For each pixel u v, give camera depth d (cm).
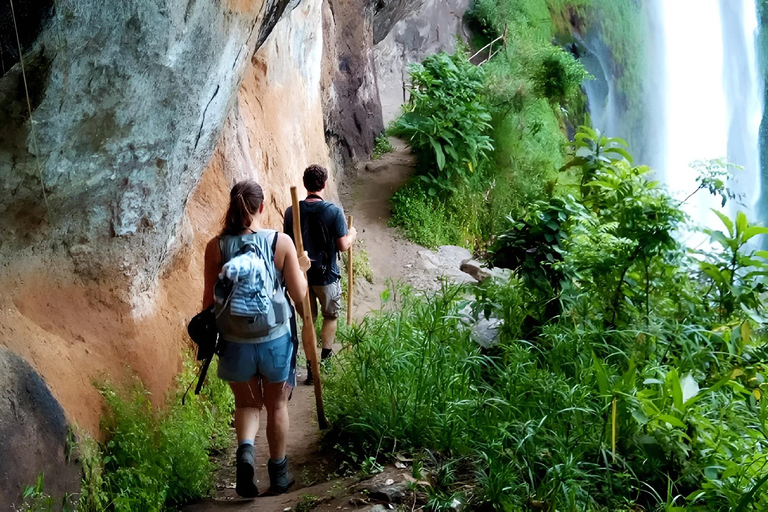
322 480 415
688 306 539
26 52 314
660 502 359
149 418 416
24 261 376
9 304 360
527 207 575
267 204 754
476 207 1287
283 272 390
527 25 1853
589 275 532
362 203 1185
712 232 541
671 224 513
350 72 1253
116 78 358
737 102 2578
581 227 525
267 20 557
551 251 538
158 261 471
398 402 446
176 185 459
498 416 427
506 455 388
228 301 362
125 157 393
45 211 368
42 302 382
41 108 331
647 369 453
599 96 2098
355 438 452
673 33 2434
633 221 518
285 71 894
